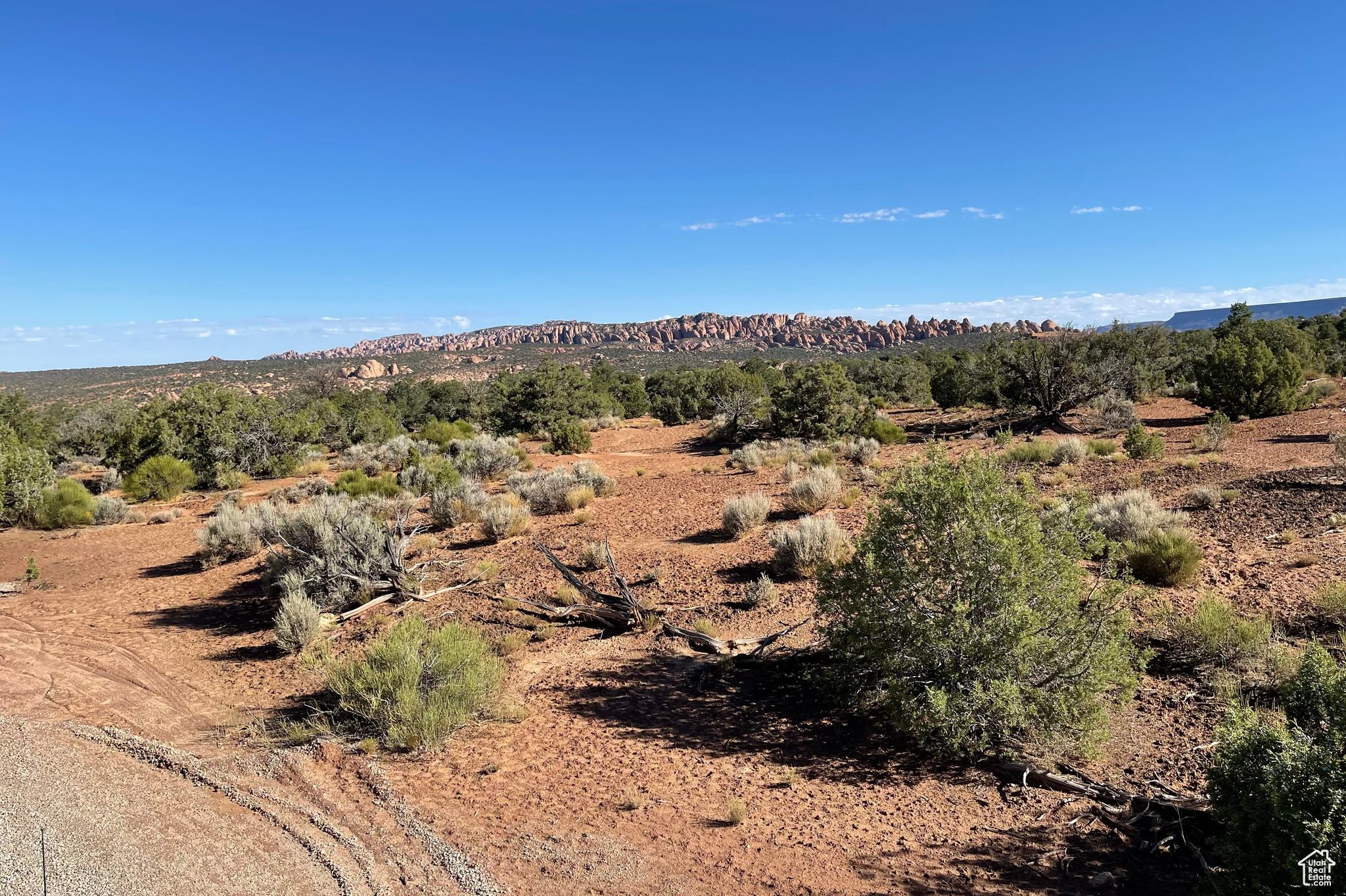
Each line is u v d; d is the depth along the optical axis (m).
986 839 4.27
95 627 10.06
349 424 38.25
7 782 5.36
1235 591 7.56
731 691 6.83
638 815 4.77
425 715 5.89
